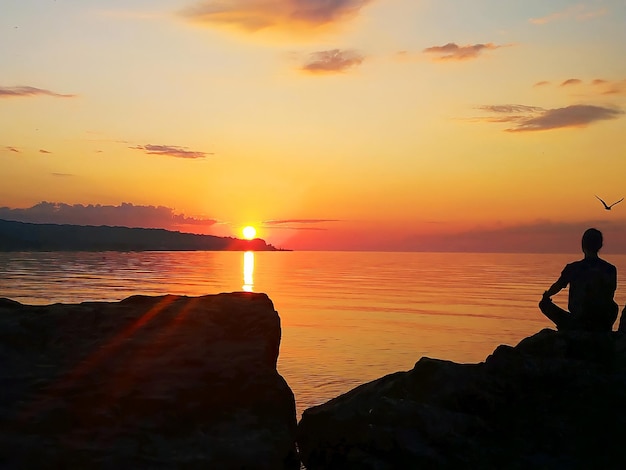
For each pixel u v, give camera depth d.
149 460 4.93
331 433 6.30
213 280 150.62
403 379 6.73
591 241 7.46
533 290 130.38
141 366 5.96
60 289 102.44
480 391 6.32
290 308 79.44
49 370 5.75
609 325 7.34
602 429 5.81
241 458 5.20
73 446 4.89
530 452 5.67
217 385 5.91
